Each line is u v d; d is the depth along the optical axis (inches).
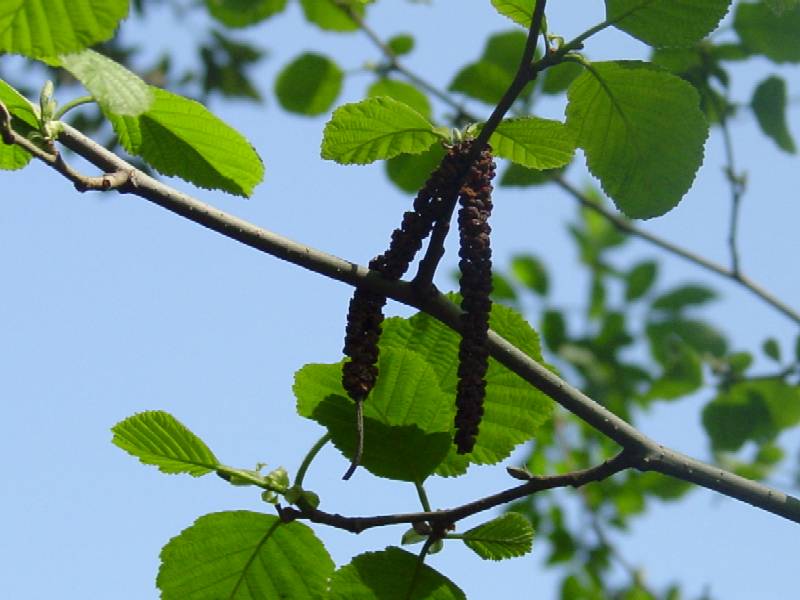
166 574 53.6
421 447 54.1
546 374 54.1
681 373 75.5
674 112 53.7
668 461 54.3
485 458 55.1
